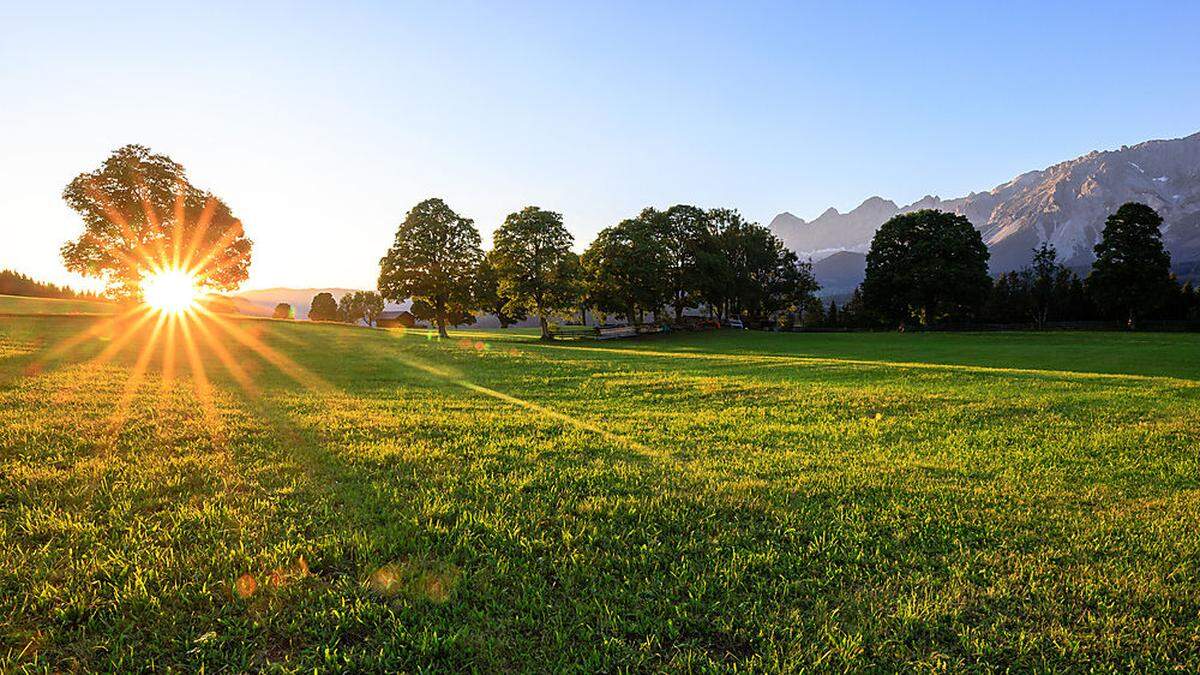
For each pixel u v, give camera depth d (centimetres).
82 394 1244
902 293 6594
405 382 1797
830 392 1539
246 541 497
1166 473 798
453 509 597
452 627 393
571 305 5984
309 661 357
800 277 8581
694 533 560
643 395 1539
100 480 643
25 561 445
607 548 527
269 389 1531
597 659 368
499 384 1766
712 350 4300
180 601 406
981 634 400
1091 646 390
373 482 674
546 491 674
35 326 3047
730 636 397
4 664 339
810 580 470
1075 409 1270
